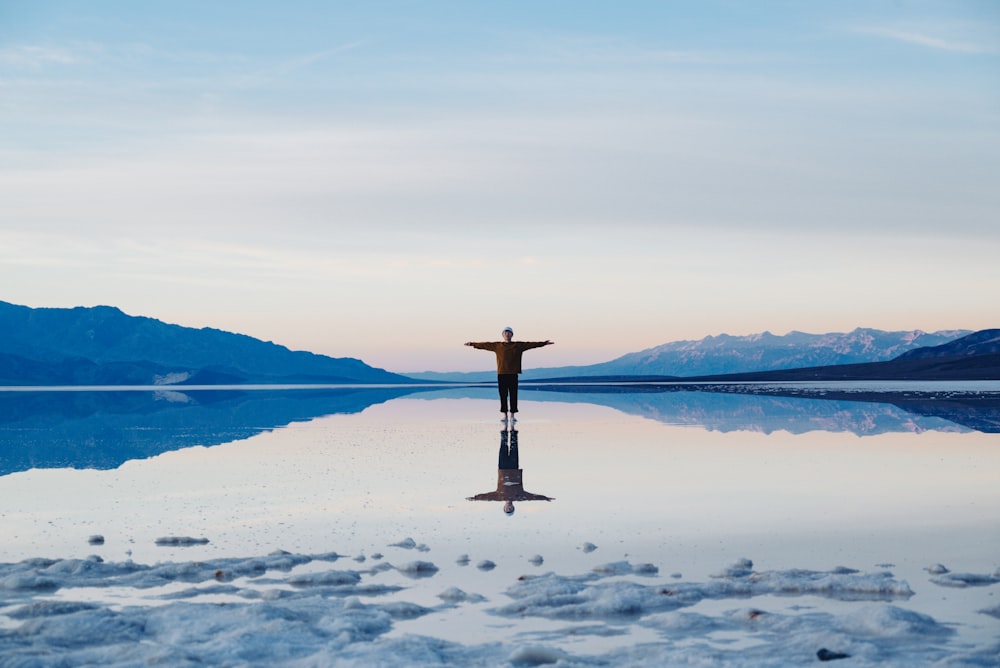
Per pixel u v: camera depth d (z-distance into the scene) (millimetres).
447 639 5051
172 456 15617
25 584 6234
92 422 26719
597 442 17984
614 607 5570
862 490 10766
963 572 6434
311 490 11195
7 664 4488
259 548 7641
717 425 22688
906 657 4562
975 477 11852
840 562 6871
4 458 15367
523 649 4695
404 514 9336
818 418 25125
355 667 4438
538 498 10367
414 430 21938
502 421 25219
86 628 5117
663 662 4578
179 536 8102
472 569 6785
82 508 9867
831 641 4758
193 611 5477
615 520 8852
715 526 8469
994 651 4617
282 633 5031
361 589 6164
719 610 5566
